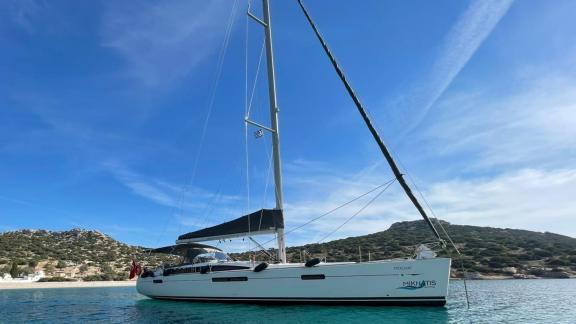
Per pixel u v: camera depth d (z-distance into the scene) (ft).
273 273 42.93
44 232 287.07
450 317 36.22
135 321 39.60
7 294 101.81
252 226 46.78
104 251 248.52
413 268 37.86
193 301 50.29
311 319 35.17
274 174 48.34
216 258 51.39
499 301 56.85
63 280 171.12
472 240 165.48
